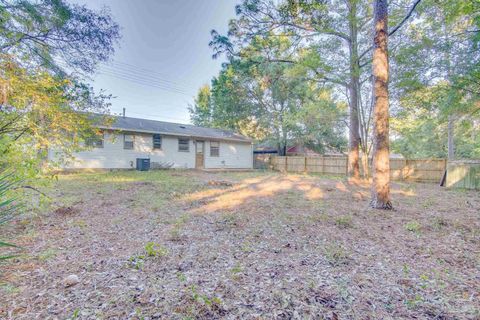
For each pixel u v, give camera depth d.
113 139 7.25
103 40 6.57
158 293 2.17
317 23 9.24
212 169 17.67
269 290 2.25
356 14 9.79
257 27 9.83
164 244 3.39
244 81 17.55
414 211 5.44
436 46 7.74
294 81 13.17
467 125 9.62
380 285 2.36
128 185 8.62
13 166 3.45
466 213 5.27
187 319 1.83
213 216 4.87
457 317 1.88
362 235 3.85
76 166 12.46
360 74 10.66
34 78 3.91
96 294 2.14
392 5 8.45
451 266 2.79
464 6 6.14
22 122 3.83
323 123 13.02
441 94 8.42
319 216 4.89
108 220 4.49
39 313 1.88
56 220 4.38
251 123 22.36
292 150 24.16
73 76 5.79
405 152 24.62
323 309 1.97
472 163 9.77
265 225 4.32
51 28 5.82
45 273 2.50
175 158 16.36
